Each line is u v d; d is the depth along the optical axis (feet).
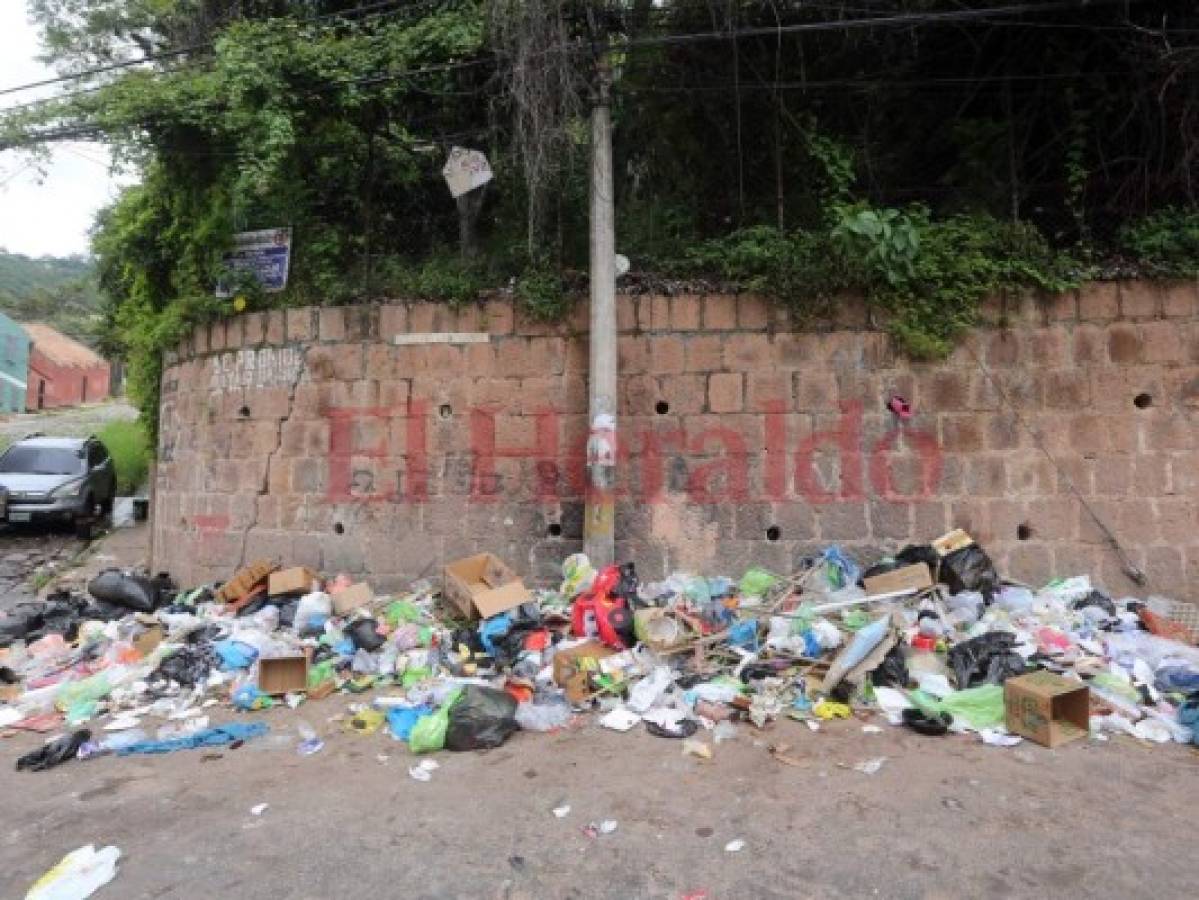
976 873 9.80
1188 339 19.93
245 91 21.04
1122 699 15.17
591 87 20.51
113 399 124.57
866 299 20.86
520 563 21.81
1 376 91.76
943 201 23.56
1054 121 22.67
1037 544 20.25
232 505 24.07
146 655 18.99
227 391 24.52
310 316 23.38
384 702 16.21
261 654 18.19
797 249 21.17
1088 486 20.17
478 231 26.71
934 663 16.20
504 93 21.74
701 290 21.44
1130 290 20.16
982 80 21.95
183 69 24.09
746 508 21.08
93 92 23.15
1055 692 13.82
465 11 21.74
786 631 17.33
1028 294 20.48
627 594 18.42
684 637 17.22
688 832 10.94
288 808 11.96
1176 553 19.79
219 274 24.49
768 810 11.53
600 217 20.61
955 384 20.63
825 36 23.03
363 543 22.58
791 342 21.11
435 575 22.12
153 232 28.58
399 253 25.98
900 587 18.76
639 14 20.62
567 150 21.17
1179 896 9.29
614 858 10.30
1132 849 10.36
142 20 34.78
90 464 39.60
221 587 22.90
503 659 17.48
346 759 13.87
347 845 10.77
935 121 23.88
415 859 10.36
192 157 24.81
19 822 11.72
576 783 12.56
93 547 34.58
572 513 21.67
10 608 23.53
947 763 13.07
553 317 21.85
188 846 10.84
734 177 24.32
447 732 14.12
